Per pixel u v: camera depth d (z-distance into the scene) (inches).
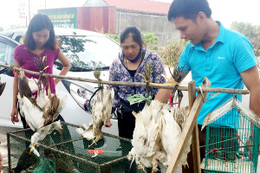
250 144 75.9
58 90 145.0
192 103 65.1
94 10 708.7
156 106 70.8
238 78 87.0
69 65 145.1
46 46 129.2
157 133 67.4
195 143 68.4
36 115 94.3
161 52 426.0
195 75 94.9
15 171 113.6
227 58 85.2
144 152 69.0
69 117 137.9
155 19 853.8
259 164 78.3
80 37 195.0
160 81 113.5
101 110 89.7
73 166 92.7
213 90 63.3
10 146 113.4
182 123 68.7
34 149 95.5
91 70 164.4
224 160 79.3
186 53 96.8
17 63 128.2
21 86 95.7
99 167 81.2
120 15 759.7
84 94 140.9
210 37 87.5
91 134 99.9
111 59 183.0
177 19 83.7
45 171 99.6
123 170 88.8
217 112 69.6
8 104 177.9
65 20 753.0
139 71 111.7
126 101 115.4
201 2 82.2
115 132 136.5
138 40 107.1
